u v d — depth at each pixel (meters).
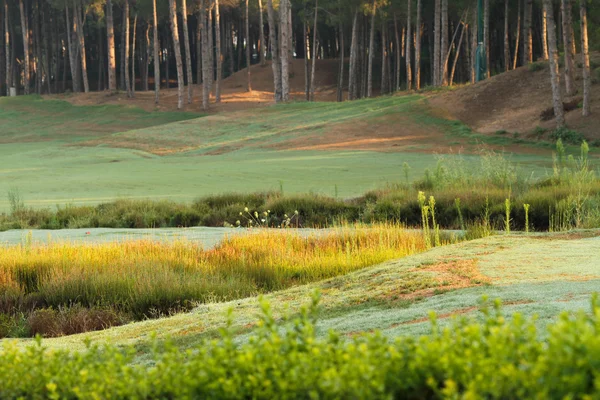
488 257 12.04
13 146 79.12
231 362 4.08
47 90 140.00
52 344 9.91
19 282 16.81
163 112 98.88
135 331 10.52
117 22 135.38
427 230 19.19
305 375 3.72
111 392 4.31
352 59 101.75
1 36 136.38
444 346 3.74
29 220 29.95
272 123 77.94
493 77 77.31
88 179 45.72
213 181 43.84
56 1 118.69
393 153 58.47
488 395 3.47
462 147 60.31
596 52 79.88
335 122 73.75
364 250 18.00
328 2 105.25
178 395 4.03
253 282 16.39
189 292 15.08
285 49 92.88
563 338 3.23
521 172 41.81
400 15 104.50
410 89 89.12
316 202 30.77
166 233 24.56
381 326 7.86
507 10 87.12
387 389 3.68
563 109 63.22
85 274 16.28
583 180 29.44
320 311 9.63
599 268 10.10
